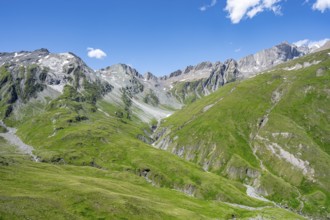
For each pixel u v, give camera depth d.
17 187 108.75
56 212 91.75
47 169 171.50
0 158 155.12
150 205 121.06
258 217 152.62
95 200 107.88
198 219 121.44
